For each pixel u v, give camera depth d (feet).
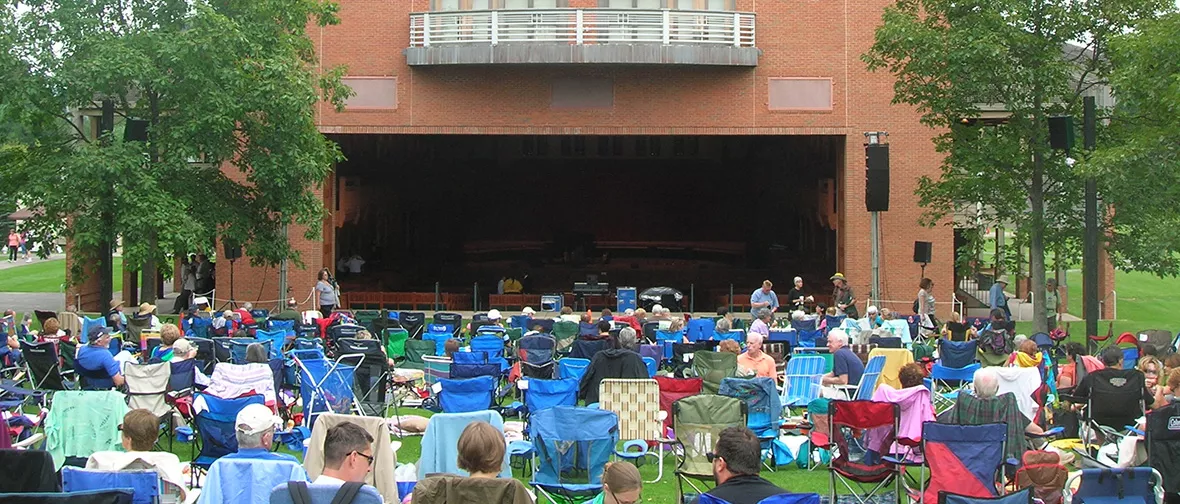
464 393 45.29
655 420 42.57
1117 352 45.37
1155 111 72.64
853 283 110.83
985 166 83.15
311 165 85.71
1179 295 150.82
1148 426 32.30
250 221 89.20
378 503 20.93
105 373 46.68
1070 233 84.53
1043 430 42.78
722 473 23.82
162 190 81.66
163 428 45.21
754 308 97.66
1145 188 76.33
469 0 111.55
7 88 78.95
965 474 31.60
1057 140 73.20
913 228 110.52
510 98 109.91
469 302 132.57
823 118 110.22
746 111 110.01
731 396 41.70
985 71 81.76
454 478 21.15
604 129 109.91
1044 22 82.12
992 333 62.69
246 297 112.06
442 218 179.83
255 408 26.30
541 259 172.24
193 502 29.22
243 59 82.84
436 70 109.91
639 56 106.11
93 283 120.47
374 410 47.62
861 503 33.81
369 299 123.03
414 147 159.74
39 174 80.12
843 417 34.60
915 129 109.91
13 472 25.16
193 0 79.87
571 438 34.06
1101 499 28.19
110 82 79.30
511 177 180.14
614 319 77.00
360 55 109.91
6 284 159.63
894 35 83.41
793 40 109.91
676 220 183.01
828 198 131.23
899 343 61.87
